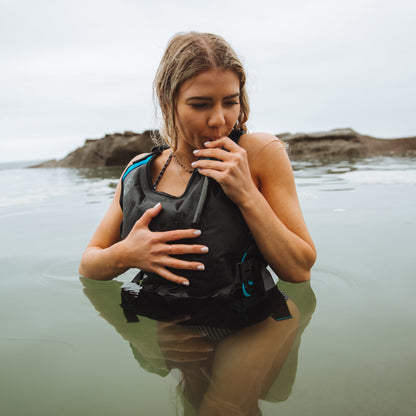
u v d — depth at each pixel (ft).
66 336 4.36
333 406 2.97
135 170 5.18
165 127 5.00
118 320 4.75
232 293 4.55
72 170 34.73
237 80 4.36
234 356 3.67
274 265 4.71
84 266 5.64
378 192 12.76
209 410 2.97
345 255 6.57
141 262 4.67
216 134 4.45
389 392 3.10
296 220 4.83
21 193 17.78
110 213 5.94
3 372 3.67
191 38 4.33
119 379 3.51
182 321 4.39
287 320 4.30
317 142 37.37
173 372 3.52
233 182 4.25
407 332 4.04
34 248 8.06
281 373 3.42
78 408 3.14
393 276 5.59
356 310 4.62
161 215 4.63
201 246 4.39
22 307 5.21
